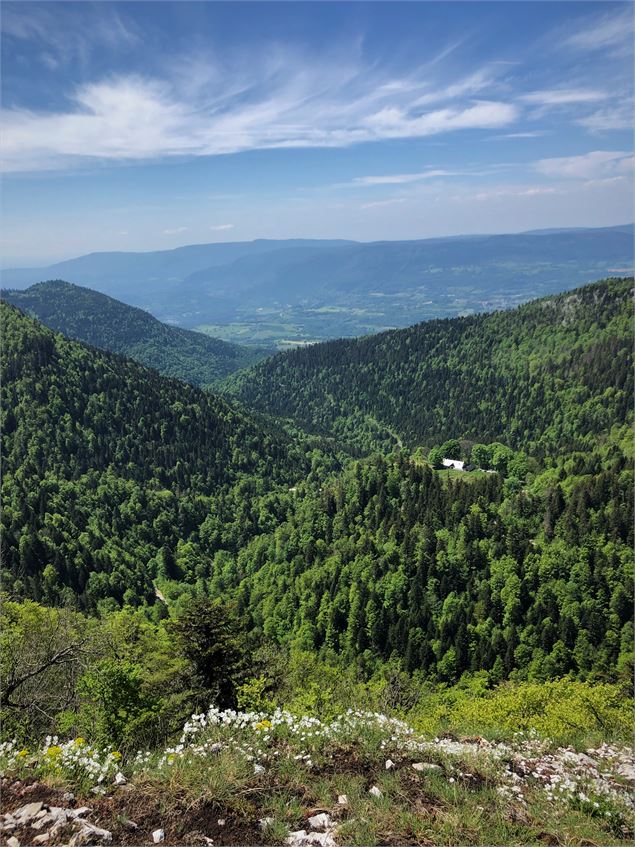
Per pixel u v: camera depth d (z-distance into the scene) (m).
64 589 82.56
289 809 8.88
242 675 25.19
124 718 17.91
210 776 9.41
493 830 8.62
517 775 11.48
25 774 9.51
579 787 11.19
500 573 89.94
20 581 79.75
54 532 98.75
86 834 7.70
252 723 12.04
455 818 8.77
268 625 93.06
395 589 91.44
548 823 9.26
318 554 108.31
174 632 26.62
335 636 85.94
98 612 81.31
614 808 9.98
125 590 96.38
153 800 8.88
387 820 8.70
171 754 10.53
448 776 10.62
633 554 85.25
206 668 25.28
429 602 89.00
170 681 24.67
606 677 66.25
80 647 23.05
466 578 92.81
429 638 81.12
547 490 109.31
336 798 9.41
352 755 10.94
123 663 19.19
